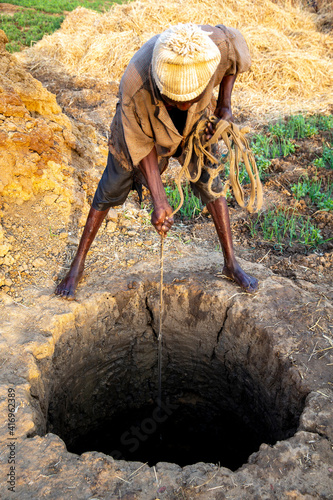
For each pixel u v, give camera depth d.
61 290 3.34
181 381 4.04
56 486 2.14
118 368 3.83
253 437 3.64
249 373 3.38
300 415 2.57
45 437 2.35
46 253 3.71
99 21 9.39
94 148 5.02
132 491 2.13
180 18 9.19
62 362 3.24
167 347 3.84
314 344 2.98
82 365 3.49
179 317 3.62
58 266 3.65
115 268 3.70
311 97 7.65
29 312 3.18
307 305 3.29
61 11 12.86
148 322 3.71
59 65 8.45
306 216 4.55
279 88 7.78
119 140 2.70
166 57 2.04
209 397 3.99
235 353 3.46
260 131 6.31
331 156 5.46
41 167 4.04
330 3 10.85
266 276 3.61
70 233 3.97
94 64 8.38
